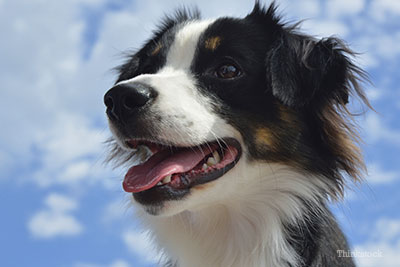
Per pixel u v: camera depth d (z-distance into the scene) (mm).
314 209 907
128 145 891
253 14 964
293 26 958
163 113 875
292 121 915
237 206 910
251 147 903
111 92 873
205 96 903
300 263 894
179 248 929
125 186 871
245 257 910
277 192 907
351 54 947
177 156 887
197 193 882
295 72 917
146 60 995
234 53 922
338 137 922
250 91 911
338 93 926
